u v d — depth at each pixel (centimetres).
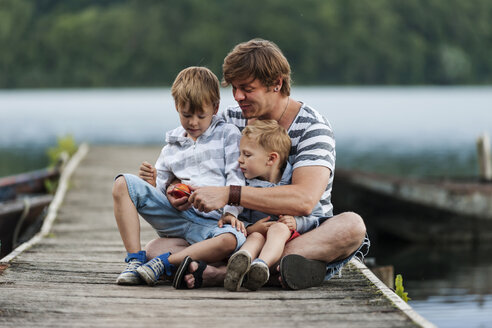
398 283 387
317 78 6706
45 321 277
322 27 6631
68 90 6525
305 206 320
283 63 328
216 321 278
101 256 430
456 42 7381
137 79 6488
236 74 324
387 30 6894
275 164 331
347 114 3534
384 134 2567
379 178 974
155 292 322
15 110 4078
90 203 735
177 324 274
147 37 6425
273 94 333
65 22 6588
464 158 1792
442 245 947
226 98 3809
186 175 344
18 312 289
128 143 2072
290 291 326
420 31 7275
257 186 335
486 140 1080
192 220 343
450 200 895
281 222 328
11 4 6631
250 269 310
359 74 6788
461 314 556
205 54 6372
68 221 614
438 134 2545
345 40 6694
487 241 945
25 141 2275
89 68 6519
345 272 369
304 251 325
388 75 6888
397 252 896
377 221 1023
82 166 1127
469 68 7262
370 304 305
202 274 327
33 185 929
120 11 6600
